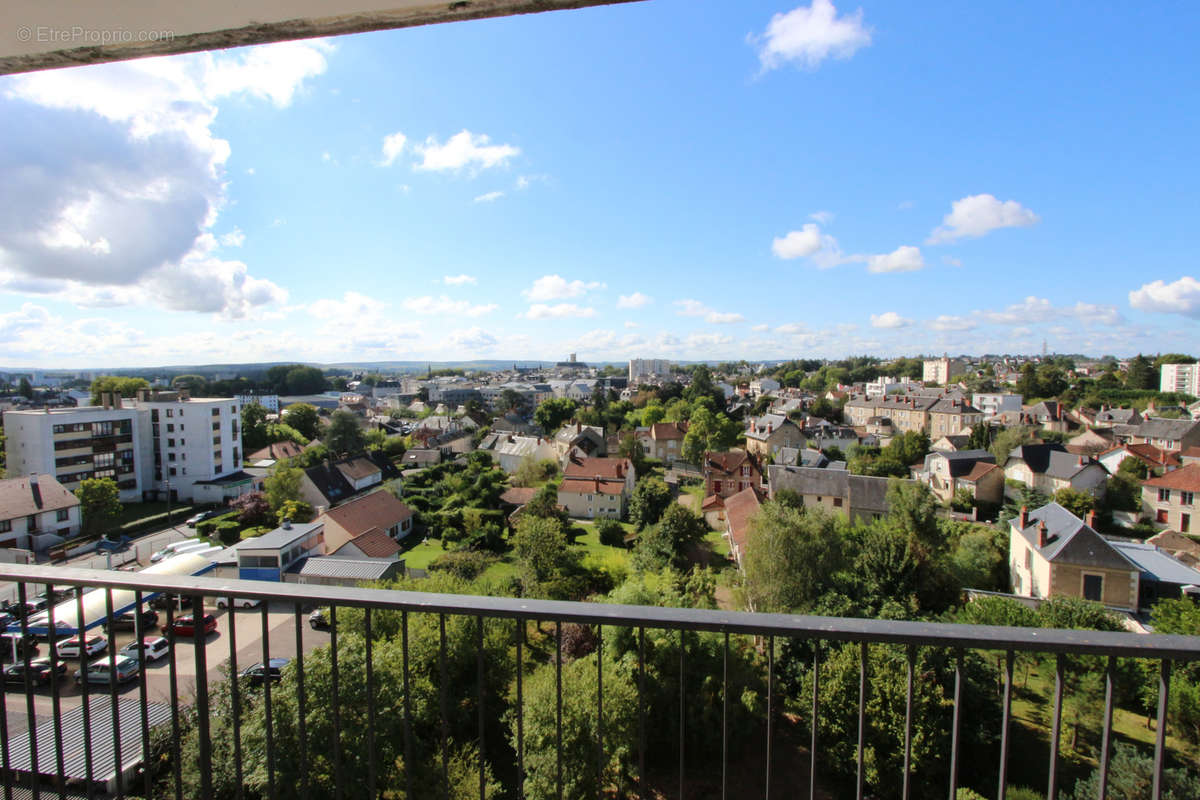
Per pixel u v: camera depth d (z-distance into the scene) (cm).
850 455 5109
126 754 1036
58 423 3731
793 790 1150
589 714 1085
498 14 187
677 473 5222
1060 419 5712
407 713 224
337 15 185
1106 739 186
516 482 4319
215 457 4319
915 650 194
